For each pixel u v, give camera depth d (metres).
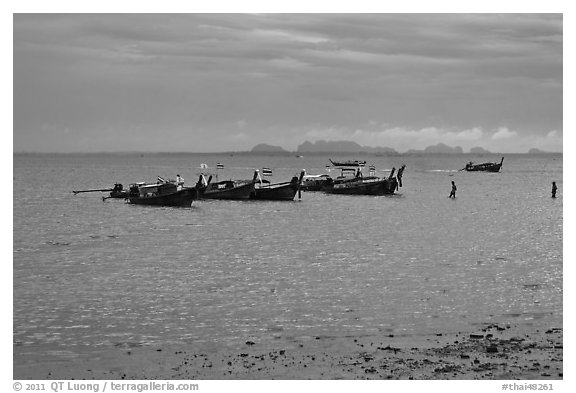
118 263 46.34
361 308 33.12
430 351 26.30
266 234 62.41
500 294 35.91
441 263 45.94
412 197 111.00
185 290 37.44
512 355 25.66
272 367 24.89
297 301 34.69
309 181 121.25
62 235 61.34
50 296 36.06
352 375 23.89
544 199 109.56
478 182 166.50
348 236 61.12
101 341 28.31
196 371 24.72
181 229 66.00
